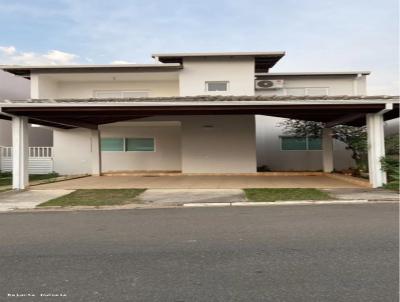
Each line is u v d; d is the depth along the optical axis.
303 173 18.70
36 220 8.70
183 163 19.19
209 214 9.09
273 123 20.61
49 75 18.62
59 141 20.88
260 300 3.90
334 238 6.38
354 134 17.89
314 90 20.06
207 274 4.70
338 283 4.32
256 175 18.53
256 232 6.96
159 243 6.27
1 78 22.09
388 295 3.98
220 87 18.94
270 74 19.69
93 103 12.85
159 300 3.94
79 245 6.23
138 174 19.36
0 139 21.20
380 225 7.38
